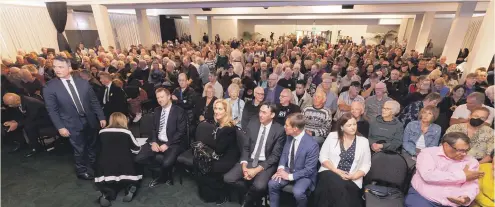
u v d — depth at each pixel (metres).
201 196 2.68
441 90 3.98
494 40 5.65
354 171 2.27
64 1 7.95
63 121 2.75
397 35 18.39
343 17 15.72
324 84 3.65
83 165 3.00
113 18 12.63
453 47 7.75
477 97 2.84
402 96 4.48
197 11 12.94
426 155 2.05
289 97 3.18
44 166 3.24
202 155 2.54
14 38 8.43
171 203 2.63
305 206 2.29
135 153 2.70
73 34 10.77
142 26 10.62
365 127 2.91
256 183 2.34
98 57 6.86
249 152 2.60
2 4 7.98
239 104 3.51
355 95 3.66
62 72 2.61
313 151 2.29
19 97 3.38
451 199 1.88
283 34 21.16
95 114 2.99
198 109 3.65
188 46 11.05
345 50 10.52
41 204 2.59
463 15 7.30
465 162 1.94
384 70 5.70
